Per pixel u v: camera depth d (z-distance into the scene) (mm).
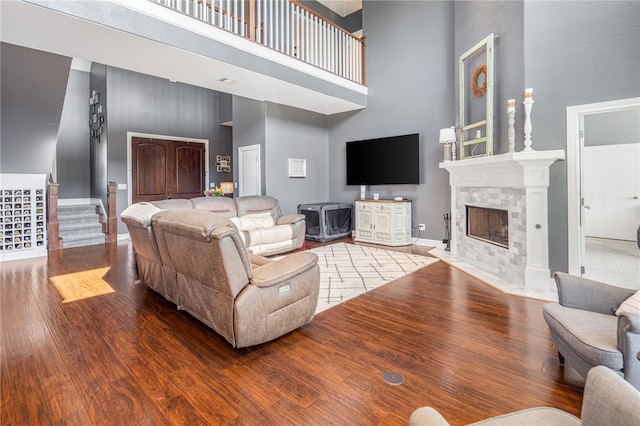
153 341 2457
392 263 4723
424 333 2553
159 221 2629
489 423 1116
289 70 4895
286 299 2418
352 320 2811
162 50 3578
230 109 8461
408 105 6113
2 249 5086
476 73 4555
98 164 7316
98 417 1656
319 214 6406
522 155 3363
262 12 5172
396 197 6391
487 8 4371
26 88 3875
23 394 1838
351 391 1856
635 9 3203
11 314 2957
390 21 6332
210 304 2412
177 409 1715
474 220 4836
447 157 5094
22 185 5215
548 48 3631
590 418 908
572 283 2043
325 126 7453
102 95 7039
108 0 3000
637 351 1470
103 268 4578
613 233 6773
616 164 6703
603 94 3357
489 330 2584
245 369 2084
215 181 8766
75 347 2369
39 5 2625
